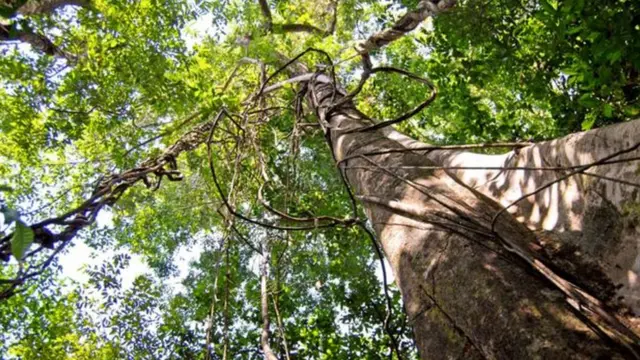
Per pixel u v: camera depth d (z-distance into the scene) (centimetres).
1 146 945
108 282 862
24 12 681
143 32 796
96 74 783
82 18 773
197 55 809
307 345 867
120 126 865
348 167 463
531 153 375
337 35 1095
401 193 375
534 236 323
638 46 471
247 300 899
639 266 272
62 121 832
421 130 1040
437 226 322
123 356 839
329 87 654
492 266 270
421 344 287
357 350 865
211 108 687
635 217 284
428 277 299
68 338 827
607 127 322
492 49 696
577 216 318
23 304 883
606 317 228
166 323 868
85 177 1046
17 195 1024
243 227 877
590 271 289
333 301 920
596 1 477
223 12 897
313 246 912
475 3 655
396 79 1019
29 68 784
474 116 766
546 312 231
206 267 939
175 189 1046
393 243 345
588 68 509
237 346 863
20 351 828
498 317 241
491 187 393
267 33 936
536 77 655
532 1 684
